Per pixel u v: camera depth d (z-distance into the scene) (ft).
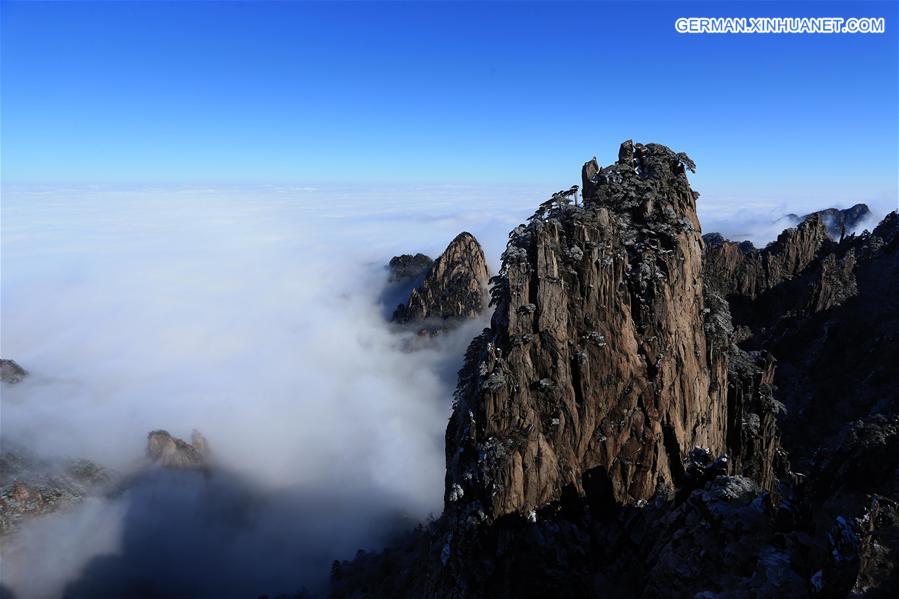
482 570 153.99
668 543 133.49
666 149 205.87
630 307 176.76
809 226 518.37
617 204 192.13
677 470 171.53
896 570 112.47
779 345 428.15
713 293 205.87
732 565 118.52
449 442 201.26
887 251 475.72
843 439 209.05
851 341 388.98
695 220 200.23
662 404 170.09
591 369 170.40
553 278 169.58
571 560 152.05
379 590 279.90
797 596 105.50
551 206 188.96
